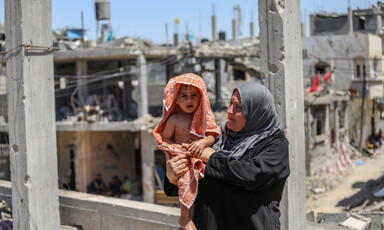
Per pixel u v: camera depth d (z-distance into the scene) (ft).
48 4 16.33
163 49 59.16
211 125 8.51
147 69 63.57
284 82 12.71
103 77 59.47
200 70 62.28
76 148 64.28
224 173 7.60
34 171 15.80
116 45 64.95
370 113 77.97
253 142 8.00
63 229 19.26
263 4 13.10
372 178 56.85
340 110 80.07
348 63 77.61
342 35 78.23
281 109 12.81
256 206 7.91
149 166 58.49
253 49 67.67
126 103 65.77
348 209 42.68
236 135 8.38
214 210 8.14
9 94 15.99
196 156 8.17
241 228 7.94
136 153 78.38
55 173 16.69
